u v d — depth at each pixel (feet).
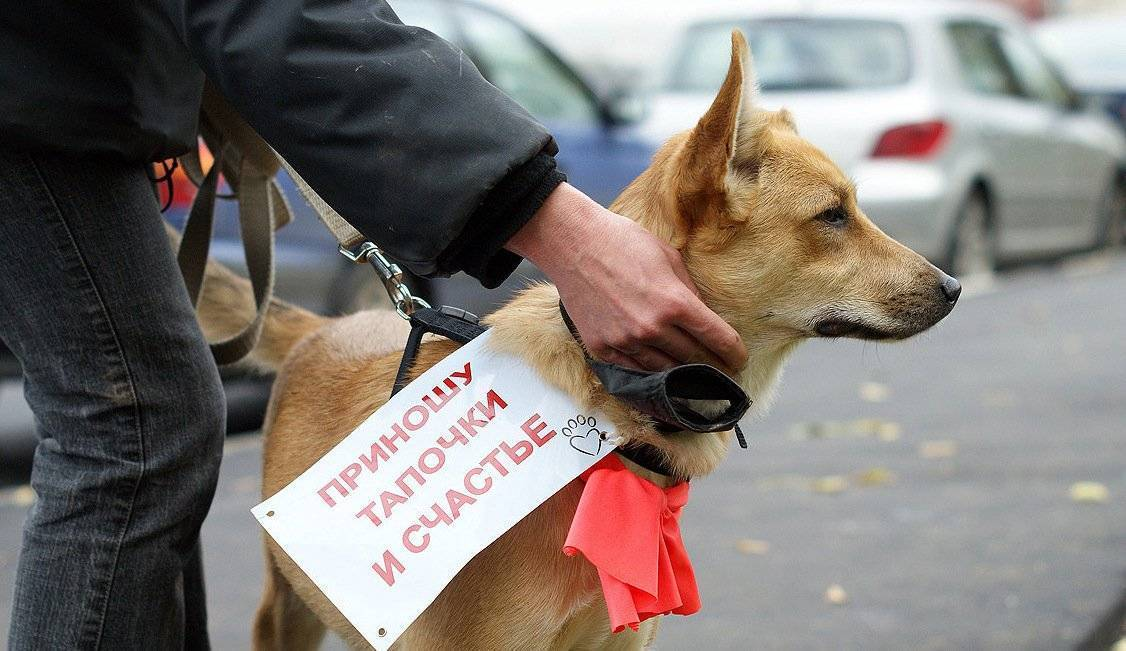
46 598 6.76
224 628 11.86
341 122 6.04
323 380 9.04
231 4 5.98
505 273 6.54
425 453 7.03
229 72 6.03
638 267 6.30
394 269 7.95
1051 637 11.07
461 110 6.05
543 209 6.23
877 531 14.34
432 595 6.74
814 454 17.85
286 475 8.87
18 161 6.42
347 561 6.79
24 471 18.21
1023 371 23.09
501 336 7.32
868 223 8.21
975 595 12.21
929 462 17.19
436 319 7.78
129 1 6.37
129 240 6.71
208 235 8.43
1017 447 17.75
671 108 27.45
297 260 19.52
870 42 27.78
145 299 6.76
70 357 6.68
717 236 7.50
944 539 13.97
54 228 6.51
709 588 12.64
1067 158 34.22
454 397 7.16
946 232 27.99
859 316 8.00
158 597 6.99
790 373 23.89
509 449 7.03
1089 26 51.55
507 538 7.30
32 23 6.22
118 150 6.56
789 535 14.30
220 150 8.38
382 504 6.91
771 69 27.86
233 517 15.40
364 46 6.07
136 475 6.76
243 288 9.57
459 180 6.00
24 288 6.62
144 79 6.57
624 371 6.63
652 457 7.31
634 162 23.25
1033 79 33.42
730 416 6.66
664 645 11.16
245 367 9.85
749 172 7.69
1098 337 26.21
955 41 29.22
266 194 8.82
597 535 6.86
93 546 6.75
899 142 26.78
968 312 28.84
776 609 12.03
